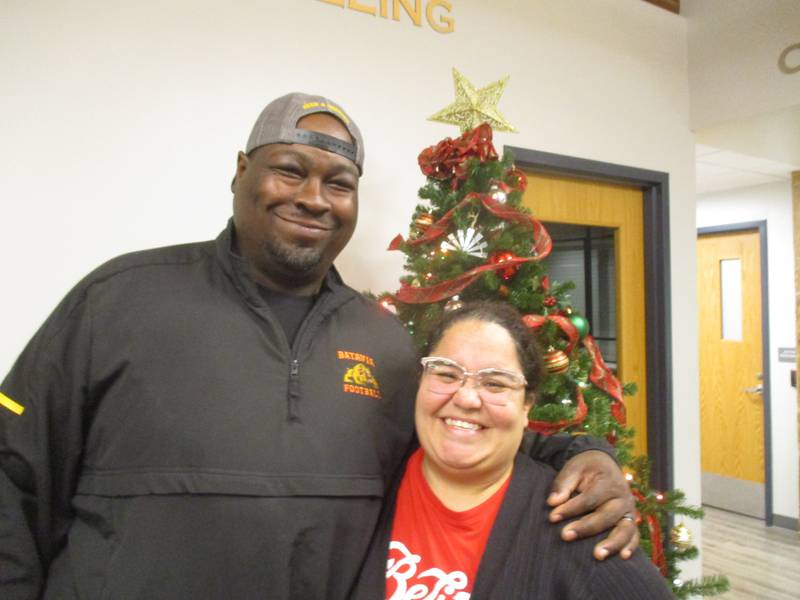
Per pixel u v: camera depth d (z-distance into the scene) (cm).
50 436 91
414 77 182
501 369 91
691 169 247
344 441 96
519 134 201
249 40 156
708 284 417
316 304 104
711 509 409
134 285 96
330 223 100
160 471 86
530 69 204
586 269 235
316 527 90
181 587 83
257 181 98
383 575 93
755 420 389
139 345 91
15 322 131
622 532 84
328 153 98
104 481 88
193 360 92
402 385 111
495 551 86
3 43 129
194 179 149
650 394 240
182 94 147
